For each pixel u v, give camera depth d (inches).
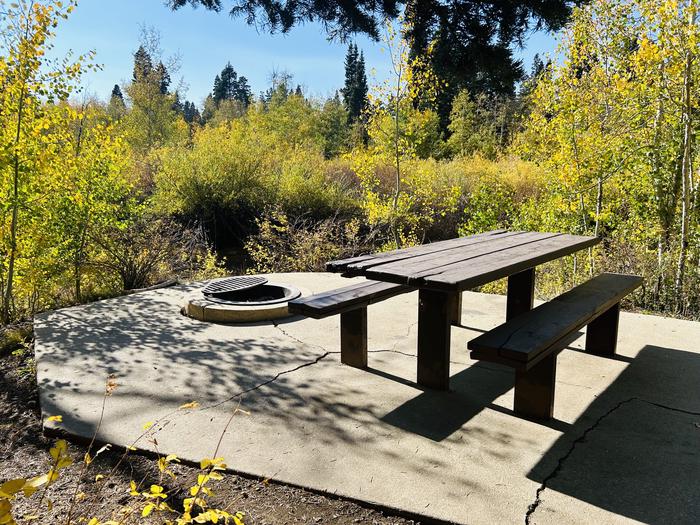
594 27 285.6
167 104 1066.1
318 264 371.2
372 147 419.5
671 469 86.5
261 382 121.6
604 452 92.0
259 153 631.2
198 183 571.2
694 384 121.8
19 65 186.1
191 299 179.5
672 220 269.6
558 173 303.1
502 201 374.3
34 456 93.1
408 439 96.2
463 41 153.9
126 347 144.3
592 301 122.6
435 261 120.9
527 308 160.7
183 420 102.5
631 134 281.3
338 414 106.0
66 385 119.0
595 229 297.1
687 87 238.8
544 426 101.7
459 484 81.9
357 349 130.5
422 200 490.9
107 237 270.5
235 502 78.6
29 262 215.3
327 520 75.1
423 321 118.6
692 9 227.6
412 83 364.8
